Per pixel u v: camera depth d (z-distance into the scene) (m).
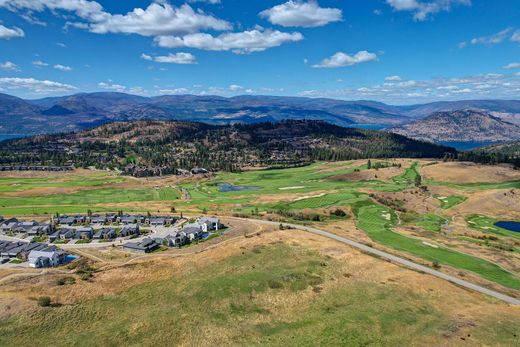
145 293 84.94
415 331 67.75
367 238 137.38
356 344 63.44
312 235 134.00
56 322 72.12
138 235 145.00
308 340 65.00
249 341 65.31
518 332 68.06
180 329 70.00
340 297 83.12
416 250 125.19
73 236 140.75
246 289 86.62
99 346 64.50
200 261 105.75
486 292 91.06
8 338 66.69
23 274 101.81
